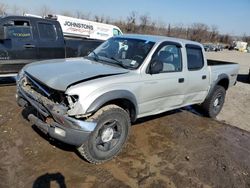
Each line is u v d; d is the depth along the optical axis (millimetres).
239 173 3834
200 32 83938
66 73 3523
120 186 3189
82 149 3359
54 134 3258
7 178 3078
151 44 4309
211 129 5473
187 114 6219
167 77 4387
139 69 3971
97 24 16625
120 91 3549
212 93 5871
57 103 3262
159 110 4547
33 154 3625
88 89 3209
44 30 7438
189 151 4312
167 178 3475
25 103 3977
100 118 3348
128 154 3943
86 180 3225
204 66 5414
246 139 5207
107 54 4531
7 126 4355
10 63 6773
